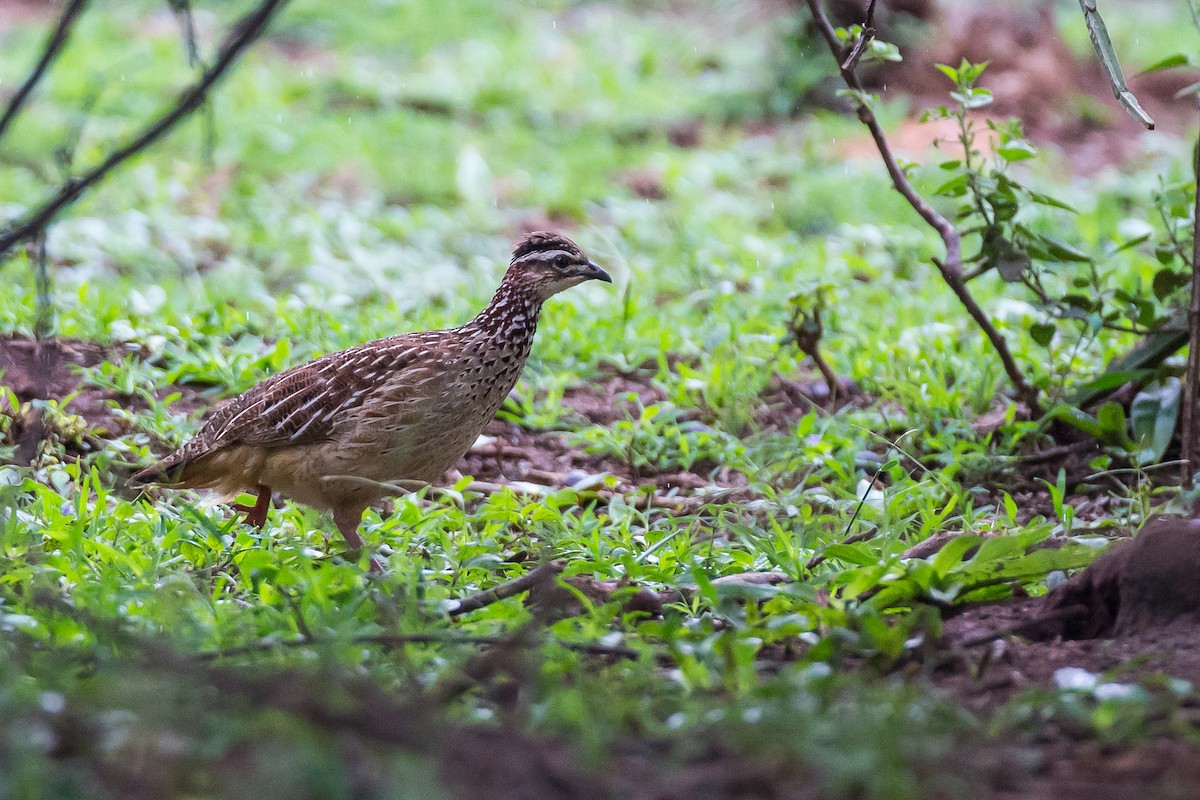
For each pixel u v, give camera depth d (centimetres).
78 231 1892
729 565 912
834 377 1395
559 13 3600
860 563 855
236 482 1048
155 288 1633
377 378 1011
